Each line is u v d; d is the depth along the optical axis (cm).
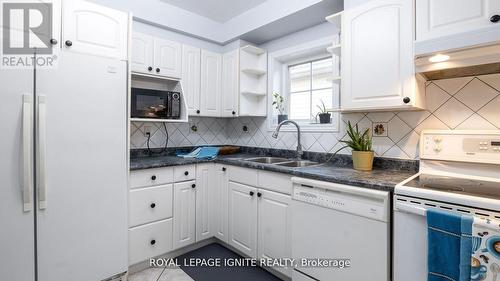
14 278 138
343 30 174
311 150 237
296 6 217
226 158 236
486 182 129
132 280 183
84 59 159
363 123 198
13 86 136
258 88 289
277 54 272
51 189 148
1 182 134
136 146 249
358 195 136
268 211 190
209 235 238
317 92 260
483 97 149
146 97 220
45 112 145
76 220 158
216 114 283
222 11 267
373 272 129
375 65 158
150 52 228
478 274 95
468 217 97
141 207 192
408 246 117
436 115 164
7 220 136
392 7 151
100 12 173
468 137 143
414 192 114
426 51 129
